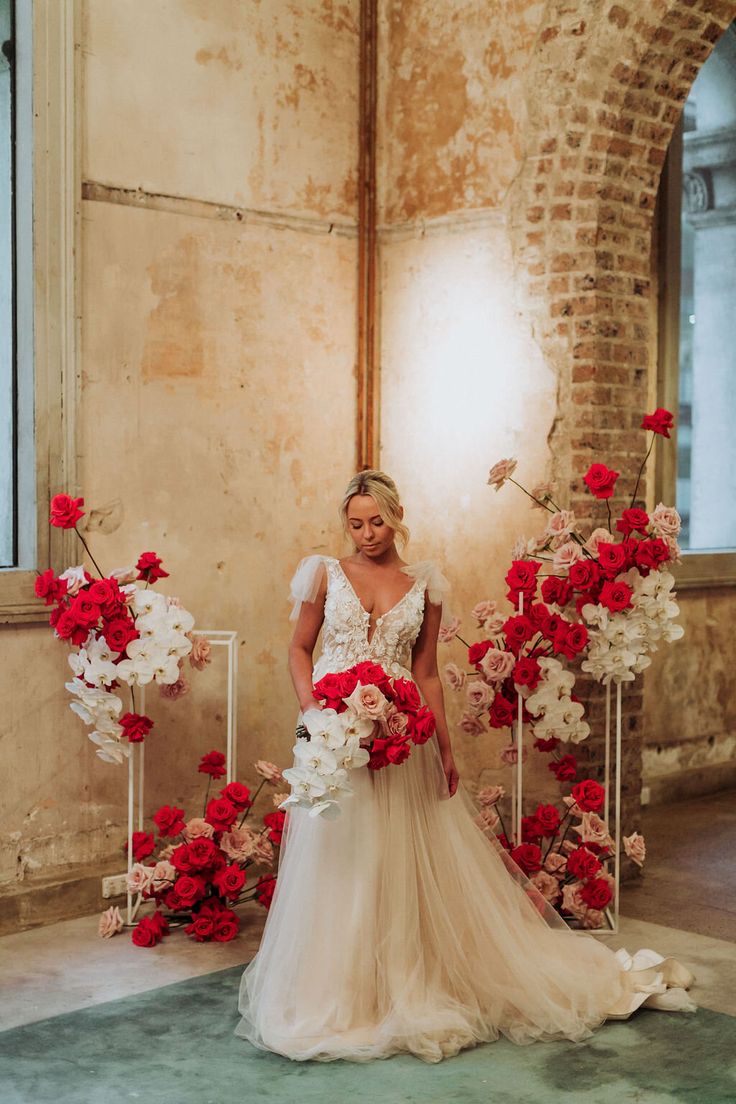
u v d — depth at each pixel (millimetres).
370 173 5781
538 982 3777
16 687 4656
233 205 5285
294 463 5559
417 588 3998
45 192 4676
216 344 5254
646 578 4551
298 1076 3410
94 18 4797
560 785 5203
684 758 7016
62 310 4742
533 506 4859
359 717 3611
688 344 7395
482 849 4039
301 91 5508
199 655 4645
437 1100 3260
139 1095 3277
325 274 5652
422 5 5637
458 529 5594
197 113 5145
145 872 4555
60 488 4758
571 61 5113
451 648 5617
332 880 3754
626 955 4203
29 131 4660
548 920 4211
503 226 5367
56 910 4723
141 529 5039
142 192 4980
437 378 5645
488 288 5434
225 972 4211
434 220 5633
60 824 4809
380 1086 3350
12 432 4797
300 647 4023
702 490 7434
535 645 4773
